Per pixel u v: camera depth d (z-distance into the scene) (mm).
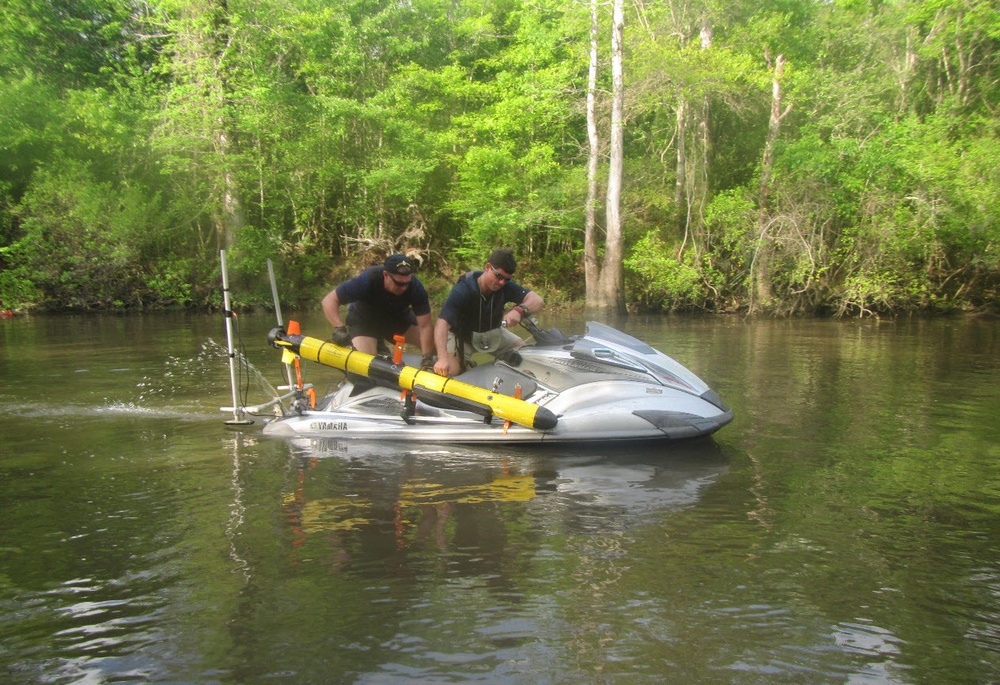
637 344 6453
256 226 27203
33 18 28141
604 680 2625
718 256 23359
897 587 3340
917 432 6281
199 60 24547
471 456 5527
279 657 2781
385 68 28562
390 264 6082
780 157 22062
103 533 3998
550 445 5809
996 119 22750
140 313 22594
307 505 4418
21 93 24625
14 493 4688
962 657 2787
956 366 10383
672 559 3621
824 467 5211
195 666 2730
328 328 16719
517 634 2930
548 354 6152
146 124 25219
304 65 27844
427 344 6355
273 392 8086
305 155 26703
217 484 4844
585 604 3166
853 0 26469
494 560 3611
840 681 2633
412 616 3070
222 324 17859
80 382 8750
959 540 3877
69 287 22828
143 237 23578
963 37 24375
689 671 2682
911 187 21266
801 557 3650
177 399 7730
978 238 21359
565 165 27969
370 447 5820
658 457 5484
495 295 6203
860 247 21703
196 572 3506
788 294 22203
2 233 23297
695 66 21750
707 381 9008
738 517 4199
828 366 10383
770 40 24734
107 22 30219
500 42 30781
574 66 25484
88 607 3188
